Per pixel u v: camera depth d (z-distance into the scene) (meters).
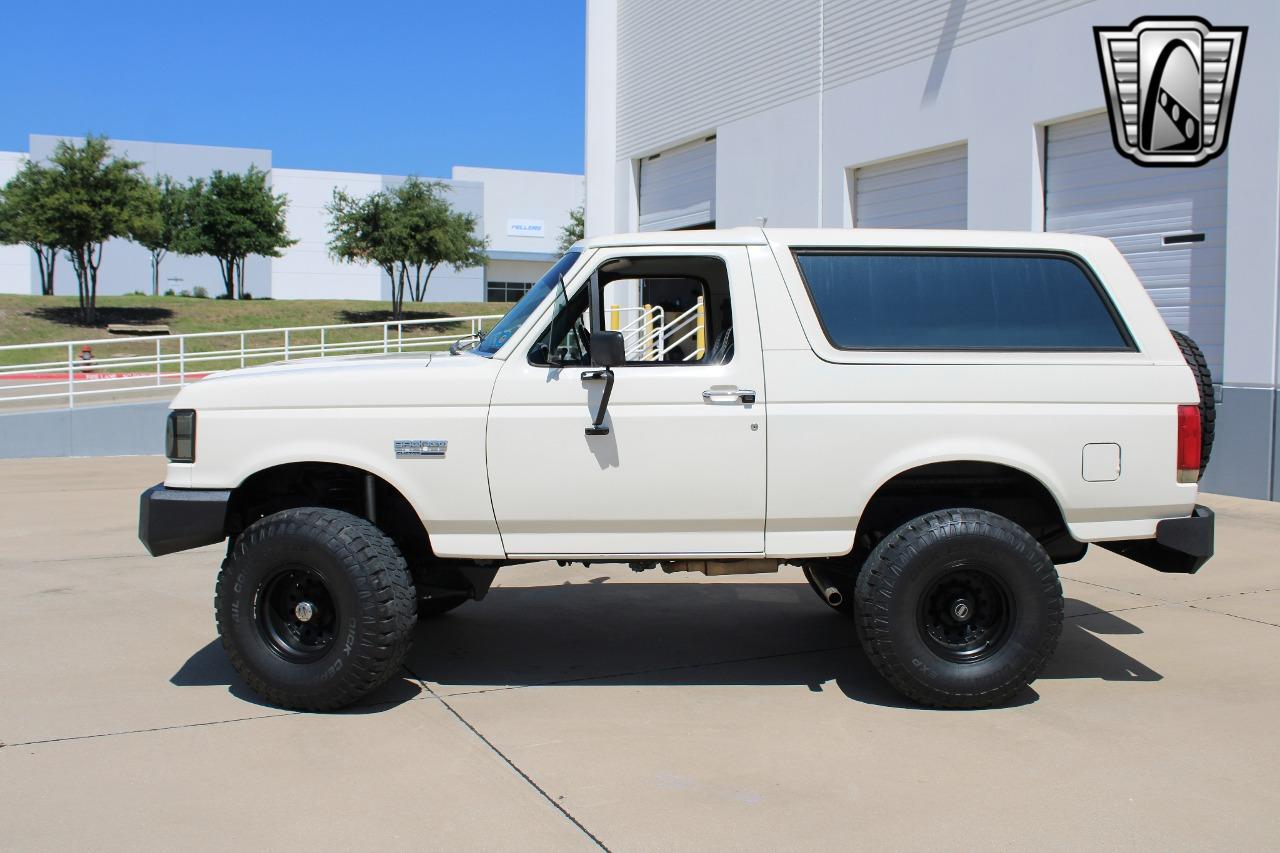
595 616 6.75
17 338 35.28
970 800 3.97
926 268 5.12
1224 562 8.12
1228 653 5.88
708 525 4.98
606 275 5.30
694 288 6.22
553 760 4.36
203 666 5.67
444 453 4.95
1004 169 12.98
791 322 4.98
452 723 4.81
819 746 4.52
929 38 14.02
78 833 3.70
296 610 4.97
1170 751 4.45
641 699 5.15
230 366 31.45
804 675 5.53
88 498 11.94
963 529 4.81
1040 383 4.97
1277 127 10.20
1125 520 5.04
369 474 5.14
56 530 9.89
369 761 4.35
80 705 5.03
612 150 22.11
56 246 39.16
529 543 5.02
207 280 59.97
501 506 4.96
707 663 5.75
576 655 5.90
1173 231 11.30
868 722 4.81
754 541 5.01
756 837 3.67
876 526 5.33
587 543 5.01
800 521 4.98
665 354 6.20
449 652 5.95
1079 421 4.98
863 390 4.94
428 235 44.56
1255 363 10.47
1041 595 4.85
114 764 4.31
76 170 38.38
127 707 5.01
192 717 4.87
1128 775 4.20
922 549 4.81
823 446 4.93
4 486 12.95
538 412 4.93
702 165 19.61
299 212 61.44
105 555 8.73
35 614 6.77
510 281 66.62
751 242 5.10
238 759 4.37
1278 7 10.17
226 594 4.95
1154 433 5.01
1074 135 12.34
